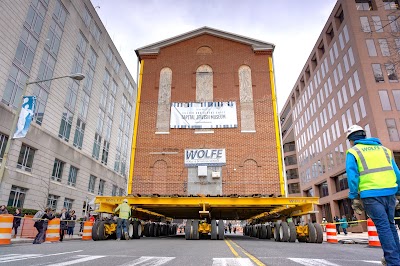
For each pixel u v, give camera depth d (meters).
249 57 18.55
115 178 43.41
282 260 5.25
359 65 35.06
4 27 21.69
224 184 15.36
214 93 17.67
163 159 15.97
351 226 33.50
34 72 25.05
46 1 27.31
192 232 12.53
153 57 18.70
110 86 42.62
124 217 12.16
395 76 33.75
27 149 23.72
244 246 8.88
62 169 28.91
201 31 19.09
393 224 3.38
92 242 10.88
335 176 43.53
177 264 4.61
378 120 32.03
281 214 15.00
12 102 22.34
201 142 16.28
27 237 17.27
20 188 22.67
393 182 3.41
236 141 16.28
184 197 12.70
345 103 39.19
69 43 30.92
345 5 38.88
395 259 3.13
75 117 31.78
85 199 32.94
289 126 74.12
